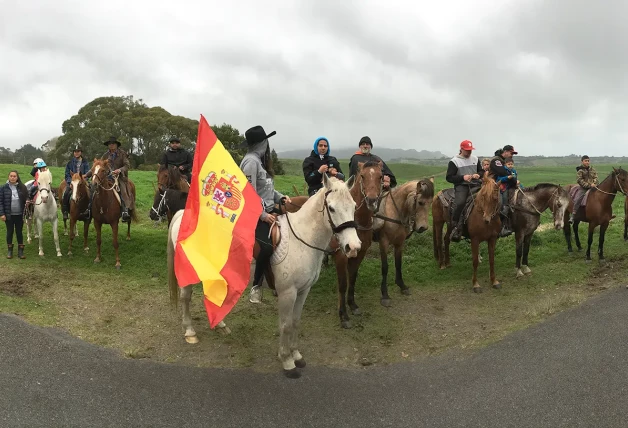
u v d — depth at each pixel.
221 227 5.07
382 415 4.61
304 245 5.05
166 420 4.44
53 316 6.84
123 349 6.00
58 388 4.86
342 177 7.71
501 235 9.06
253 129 5.75
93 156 48.47
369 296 8.41
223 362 5.76
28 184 11.13
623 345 5.86
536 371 5.39
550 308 7.34
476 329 6.87
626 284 8.23
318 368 5.70
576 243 10.91
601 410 4.58
